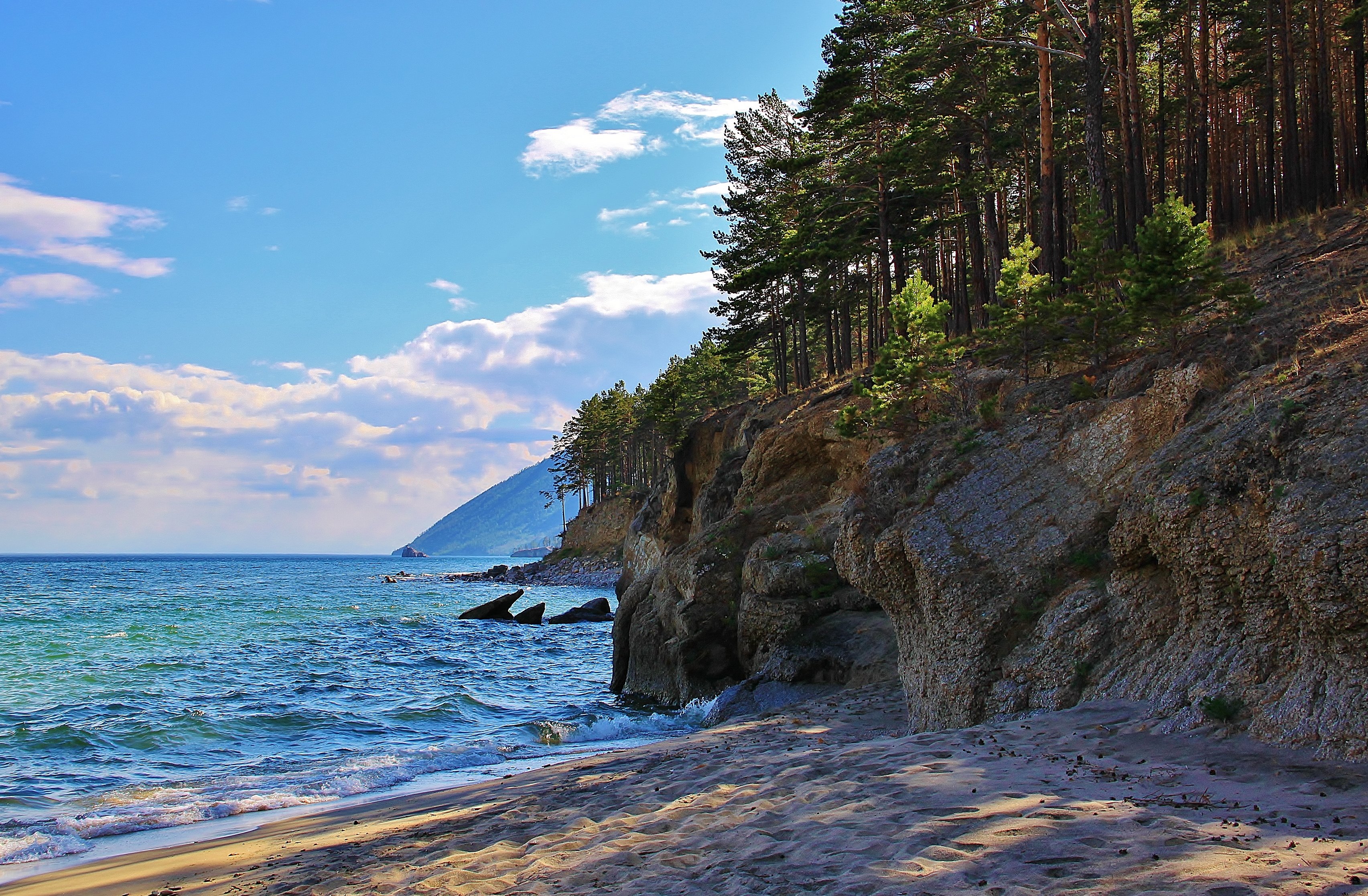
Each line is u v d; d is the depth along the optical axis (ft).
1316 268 55.67
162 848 31.89
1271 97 108.37
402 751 50.42
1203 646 26.50
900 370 62.44
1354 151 109.40
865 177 118.93
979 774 23.66
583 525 344.28
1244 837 16.34
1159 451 32.17
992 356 63.62
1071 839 17.11
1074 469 38.09
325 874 24.04
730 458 114.32
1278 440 26.11
